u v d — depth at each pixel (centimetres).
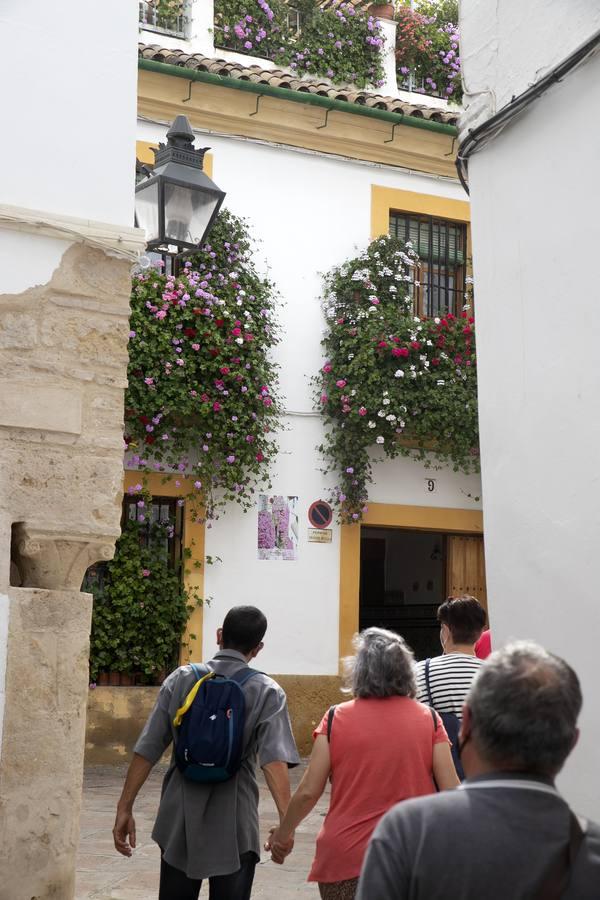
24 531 496
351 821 359
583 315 516
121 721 1103
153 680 1138
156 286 1124
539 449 540
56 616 494
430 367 1242
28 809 477
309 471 1221
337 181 1272
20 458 498
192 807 420
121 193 538
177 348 1119
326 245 1258
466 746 222
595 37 510
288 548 1203
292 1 1298
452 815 205
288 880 661
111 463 518
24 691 482
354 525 1240
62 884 481
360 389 1214
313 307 1243
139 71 1170
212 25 1245
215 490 1170
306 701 1194
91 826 795
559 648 517
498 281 578
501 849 201
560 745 209
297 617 1201
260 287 1188
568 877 200
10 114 518
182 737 420
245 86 1205
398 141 1298
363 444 1220
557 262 536
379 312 1235
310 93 1236
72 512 506
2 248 507
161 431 1121
